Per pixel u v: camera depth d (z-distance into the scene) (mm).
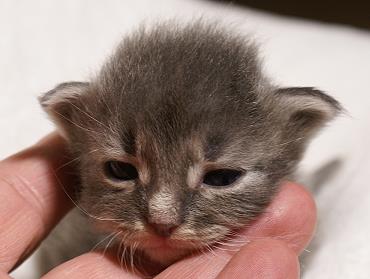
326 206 154
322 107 127
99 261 125
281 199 121
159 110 110
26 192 134
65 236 151
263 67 147
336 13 305
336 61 198
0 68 190
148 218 109
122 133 113
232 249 118
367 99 185
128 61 123
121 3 210
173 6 211
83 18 205
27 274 151
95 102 123
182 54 120
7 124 177
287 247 111
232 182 115
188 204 111
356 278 137
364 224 147
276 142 124
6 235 127
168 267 119
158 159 110
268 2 304
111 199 116
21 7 204
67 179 139
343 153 170
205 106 111
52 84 187
